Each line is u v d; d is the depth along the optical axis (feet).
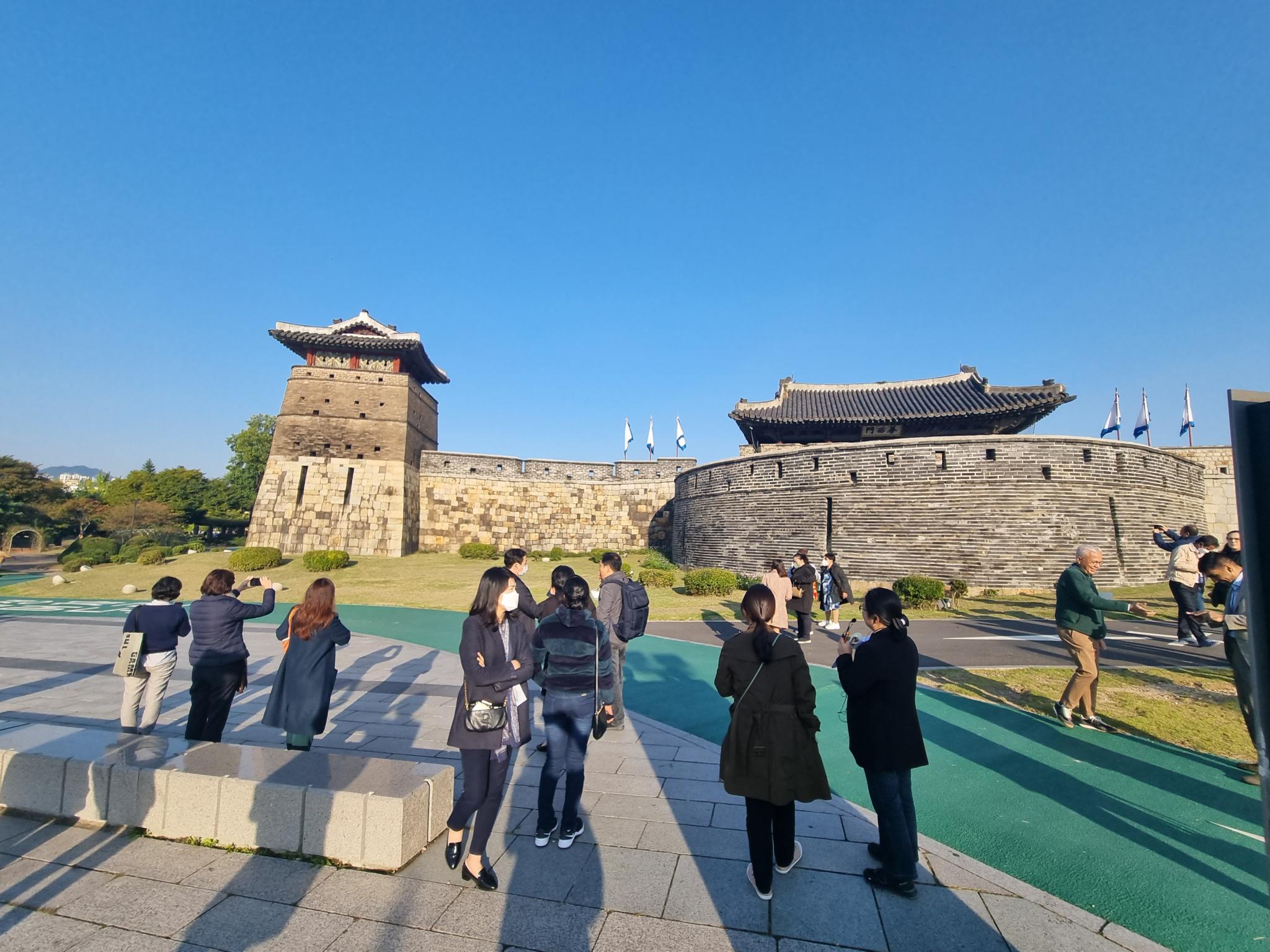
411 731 25.63
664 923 12.44
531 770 21.30
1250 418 7.13
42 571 128.16
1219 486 99.50
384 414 127.44
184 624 23.13
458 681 35.19
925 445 78.95
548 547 141.08
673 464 142.92
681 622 56.13
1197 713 26.13
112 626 57.41
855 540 81.76
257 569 98.02
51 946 11.68
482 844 13.71
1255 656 6.79
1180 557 40.78
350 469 123.54
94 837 16.11
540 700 31.50
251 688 33.68
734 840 16.02
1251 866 14.69
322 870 14.49
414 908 12.96
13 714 27.96
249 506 196.24
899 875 13.42
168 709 29.48
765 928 12.26
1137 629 46.39
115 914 12.72
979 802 18.31
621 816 17.54
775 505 90.68
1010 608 60.23
